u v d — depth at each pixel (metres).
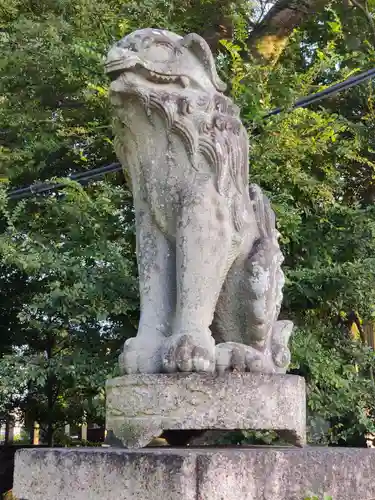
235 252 2.45
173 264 2.48
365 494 2.28
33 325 5.30
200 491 1.80
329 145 5.41
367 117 5.82
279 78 5.33
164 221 2.45
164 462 1.83
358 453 2.31
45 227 5.41
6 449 7.17
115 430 2.28
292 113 4.80
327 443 4.72
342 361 4.89
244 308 2.49
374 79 6.02
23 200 5.06
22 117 5.63
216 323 2.55
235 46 5.04
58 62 5.40
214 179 2.41
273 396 2.27
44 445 7.90
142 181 2.49
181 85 2.44
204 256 2.33
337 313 5.21
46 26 5.56
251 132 4.96
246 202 2.57
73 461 2.02
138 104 2.41
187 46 2.47
